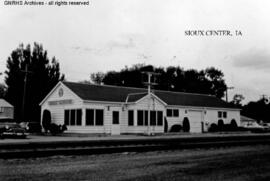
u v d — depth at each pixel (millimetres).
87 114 31125
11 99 55344
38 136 31516
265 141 23875
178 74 78250
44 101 36188
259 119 83500
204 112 42062
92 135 30484
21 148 17219
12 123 29562
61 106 33719
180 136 30125
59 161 12781
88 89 34188
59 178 9359
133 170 10773
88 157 14109
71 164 11992
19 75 53844
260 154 15953
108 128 32531
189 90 77188
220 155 15336
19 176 9633
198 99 44438
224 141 23734
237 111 47125
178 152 16531
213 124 42781
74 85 33906
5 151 14664
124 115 34031
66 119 32906
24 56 54562
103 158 13820
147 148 17750
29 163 12211
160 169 11023
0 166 11461
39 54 55000
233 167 11695
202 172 10562
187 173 10344
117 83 75500
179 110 39000
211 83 81062
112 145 19797
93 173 10172
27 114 53688
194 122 40719
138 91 39656
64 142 19297
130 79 73938
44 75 54469
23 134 27828
